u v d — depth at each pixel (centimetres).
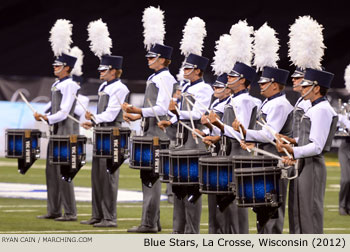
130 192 3020
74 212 2228
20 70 5434
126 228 2081
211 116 1625
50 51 5531
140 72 5262
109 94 2138
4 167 4000
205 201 2795
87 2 5641
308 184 1466
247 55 1766
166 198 2912
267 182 1412
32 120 4516
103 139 2034
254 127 1680
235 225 1614
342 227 2192
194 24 2036
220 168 1517
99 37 2206
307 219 1468
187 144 1922
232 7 5381
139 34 5459
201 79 1947
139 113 2009
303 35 1552
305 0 5400
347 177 2484
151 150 1922
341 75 5259
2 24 5622
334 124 1464
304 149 1434
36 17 5669
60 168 2155
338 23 5341
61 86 2248
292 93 4391
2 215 2266
